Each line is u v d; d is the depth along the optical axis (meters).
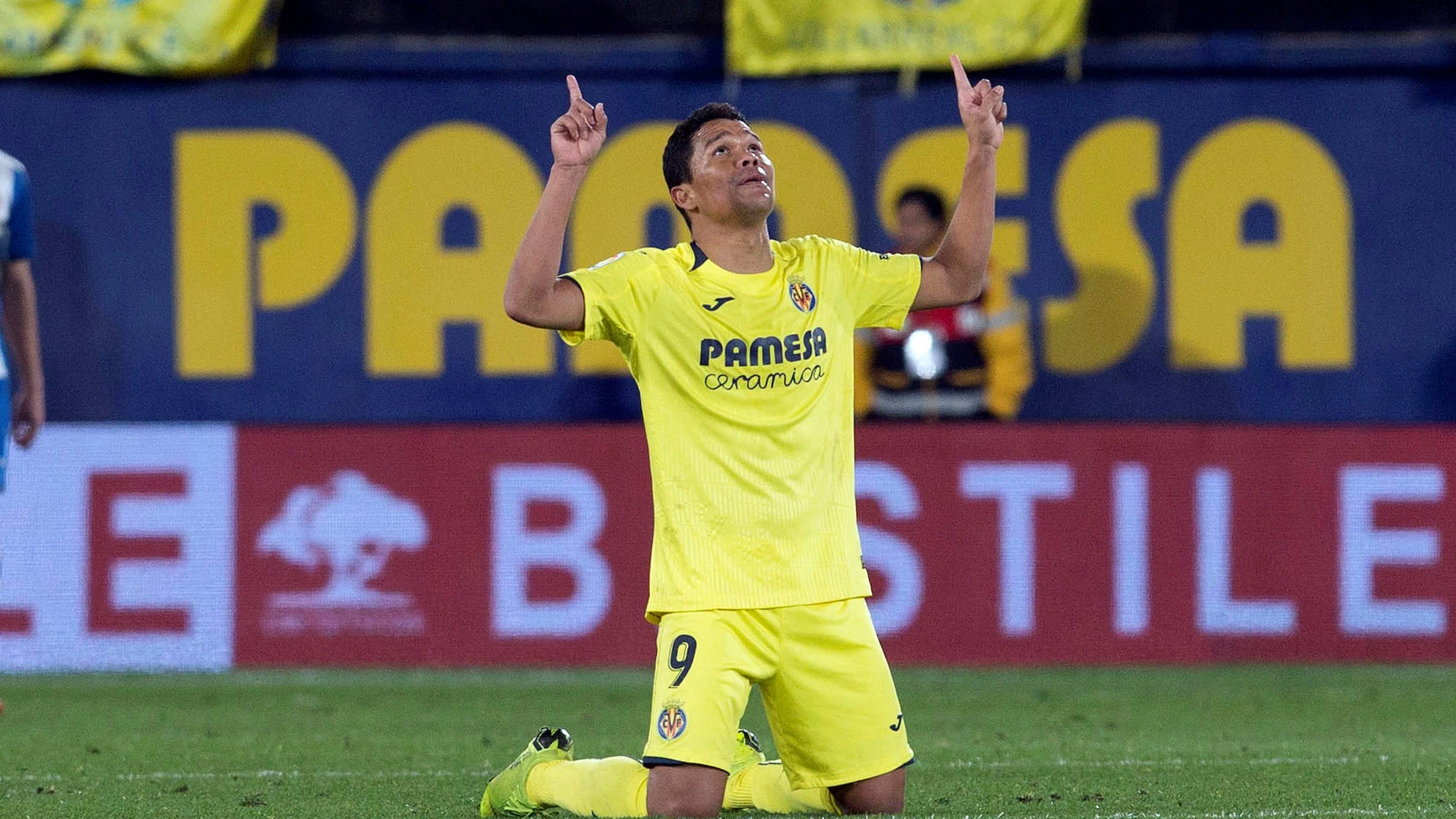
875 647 14.70
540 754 15.77
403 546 33.47
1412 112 35.47
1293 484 33.72
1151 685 31.05
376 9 35.97
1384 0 35.94
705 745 14.03
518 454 33.59
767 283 14.69
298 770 20.92
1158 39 35.66
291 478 33.47
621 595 33.53
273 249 35.16
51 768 21.19
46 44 34.59
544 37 36.19
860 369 34.97
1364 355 35.50
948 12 35.28
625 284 14.49
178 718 27.05
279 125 35.16
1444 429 33.78
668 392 14.55
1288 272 35.50
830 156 35.50
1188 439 33.75
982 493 33.66
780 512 14.38
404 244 35.25
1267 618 33.59
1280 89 35.50
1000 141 15.67
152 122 35.00
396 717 27.11
